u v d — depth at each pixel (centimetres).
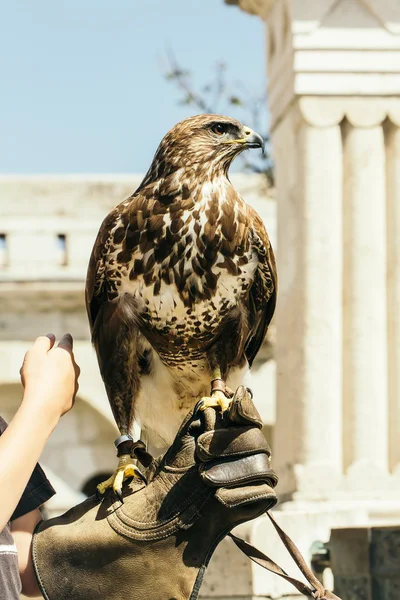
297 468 1073
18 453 436
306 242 1123
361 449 1080
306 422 1089
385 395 1098
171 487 492
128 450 587
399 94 1141
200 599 834
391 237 1123
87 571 488
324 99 1138
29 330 2180
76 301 2180
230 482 471
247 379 752
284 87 1182
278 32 1206
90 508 514
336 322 1110
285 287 1177
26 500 517
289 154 1178
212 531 484
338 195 1133
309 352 1102
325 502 1052
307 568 494
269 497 468
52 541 496
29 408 451
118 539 488
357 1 1151
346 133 1141
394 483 1059
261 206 2064
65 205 2164
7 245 2161
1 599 453
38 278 2150
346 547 884
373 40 1145
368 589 877
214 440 482
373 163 1132
